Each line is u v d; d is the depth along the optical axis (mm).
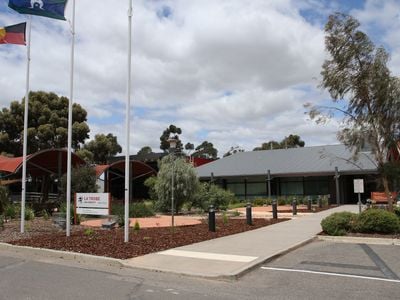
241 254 11562
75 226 18688
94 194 16234
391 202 16719
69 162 15180
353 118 16891
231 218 22984
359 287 8195
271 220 21500
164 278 9203
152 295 7699
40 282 8766
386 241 13703
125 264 10508
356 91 16641
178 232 16250
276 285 8484
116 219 18656
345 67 16766
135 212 24375
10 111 49656
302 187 42188
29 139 47938
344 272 9523
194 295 7711
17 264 10930
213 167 46406
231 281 8898
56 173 33812
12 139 49844
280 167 41906
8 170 28250
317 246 13297
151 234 15641
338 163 39000
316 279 8914
